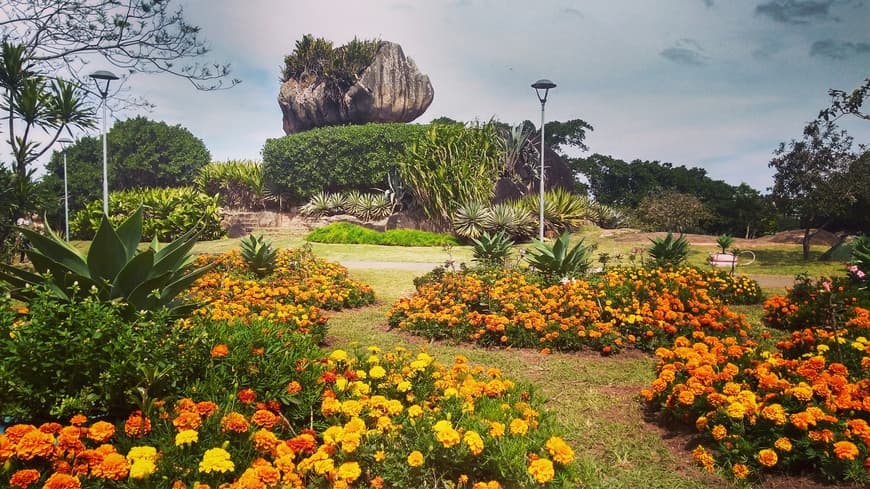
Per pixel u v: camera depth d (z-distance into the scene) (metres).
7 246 9.37
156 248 5.14
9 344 3.14
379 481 3.05
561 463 3.36
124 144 46.25
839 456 3.27
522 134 26.75
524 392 4.50
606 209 28.62
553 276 9.77
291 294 9.42
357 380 3.89
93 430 2.88
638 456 3.94
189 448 2.88
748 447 3.59
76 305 3.60
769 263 17.28
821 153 17.69
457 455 3.12
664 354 4.91
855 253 9.39
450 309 7.68
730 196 45.50
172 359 3.47
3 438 2.65
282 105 35.66
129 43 8.89
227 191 34.28
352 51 32.41
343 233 22.73
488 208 22.61
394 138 27.89
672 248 12.88
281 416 3.38
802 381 3.95
